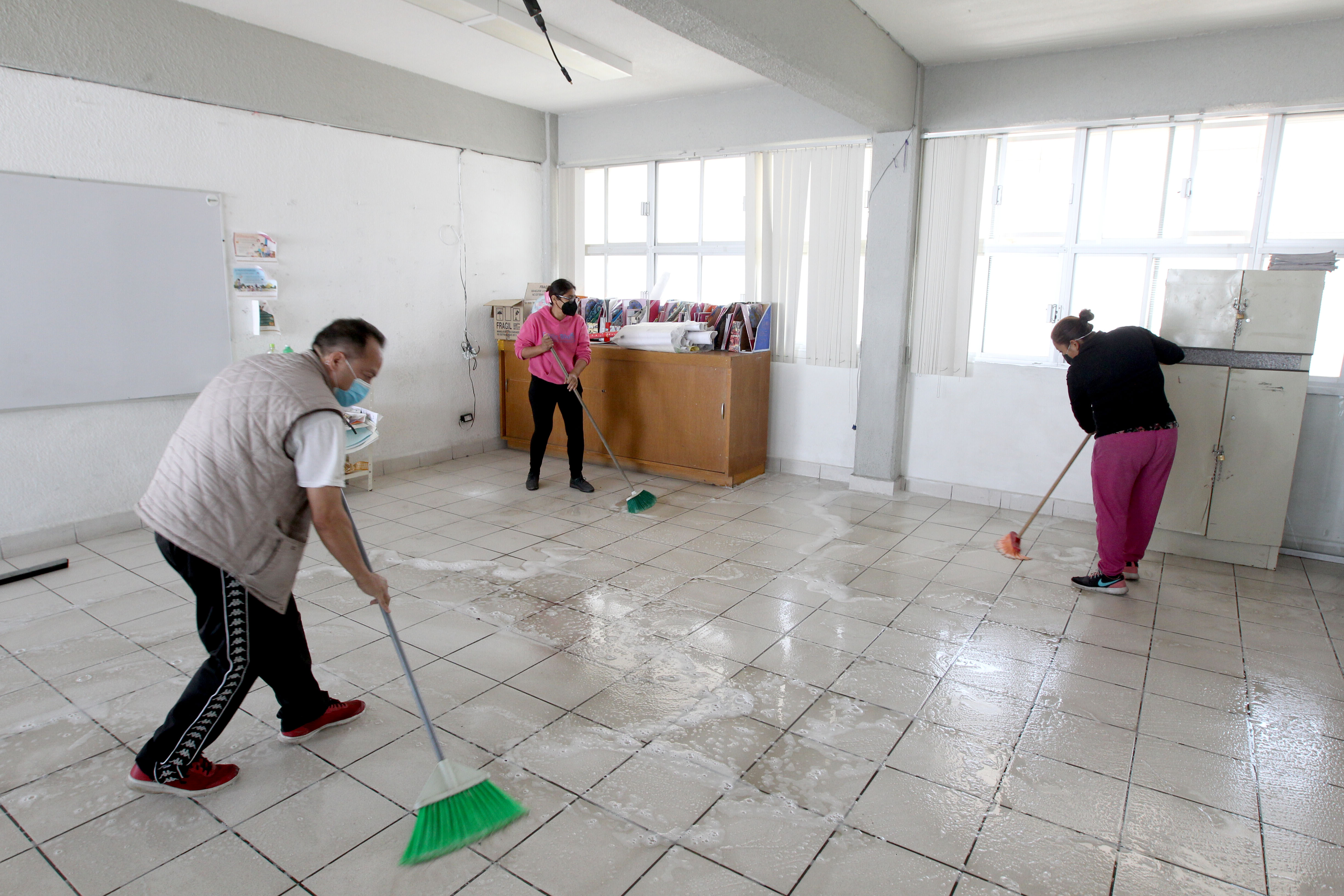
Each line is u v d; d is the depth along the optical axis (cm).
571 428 483
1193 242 393
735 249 535
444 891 168
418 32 416
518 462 562
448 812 178
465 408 574
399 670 261
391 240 503
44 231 349
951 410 470
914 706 244
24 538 360
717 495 480
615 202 594
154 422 400
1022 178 437
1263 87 365
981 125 433
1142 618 310
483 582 339
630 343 519
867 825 190
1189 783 208
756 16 287
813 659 273
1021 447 451
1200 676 264
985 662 272
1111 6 340
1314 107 357
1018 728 232
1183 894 169
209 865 174
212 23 394
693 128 536
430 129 512
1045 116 416
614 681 257
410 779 205
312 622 296
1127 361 314
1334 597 332
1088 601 326
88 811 191
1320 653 282
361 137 476
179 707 191
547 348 456
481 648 278
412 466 539
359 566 189
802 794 201
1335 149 361
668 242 568
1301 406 344
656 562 365
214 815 190
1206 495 369
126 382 385
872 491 488
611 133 576
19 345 348
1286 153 371
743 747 221
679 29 275
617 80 497
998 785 206
